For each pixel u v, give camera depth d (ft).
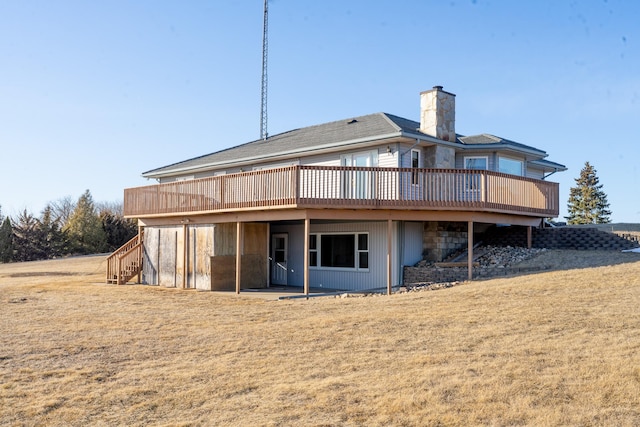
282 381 25.22
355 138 64.64
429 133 66.18
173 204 69.67
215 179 63.26
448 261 63.05
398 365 26.30
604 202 184.24
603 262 52.49
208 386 25.04
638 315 31.71
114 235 159.74
